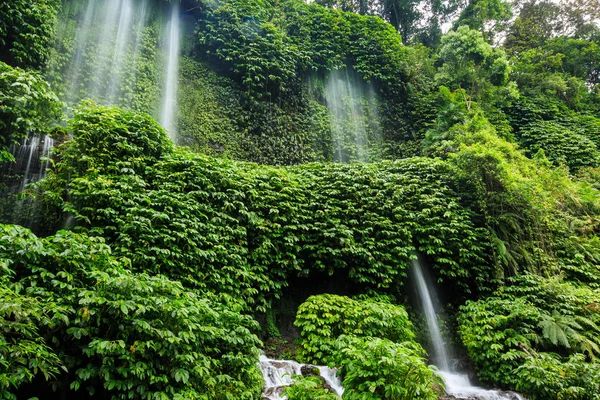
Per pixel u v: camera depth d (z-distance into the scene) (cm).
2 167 734
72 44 1134
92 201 673
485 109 1691
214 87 1373
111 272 450
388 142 1560
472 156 1016
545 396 606
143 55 1300
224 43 1432
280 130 1384
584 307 805
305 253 884
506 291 871
